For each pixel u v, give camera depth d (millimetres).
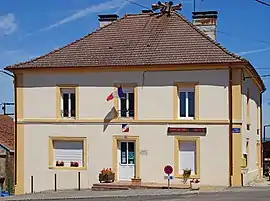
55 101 32406
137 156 30844
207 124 29953
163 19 34312
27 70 32719
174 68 30453
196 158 30000
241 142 29781
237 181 29484
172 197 23766
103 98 31641
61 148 32312
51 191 30766
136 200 22578
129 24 34656
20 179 32750
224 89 29828
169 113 30547
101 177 30766
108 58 31984
